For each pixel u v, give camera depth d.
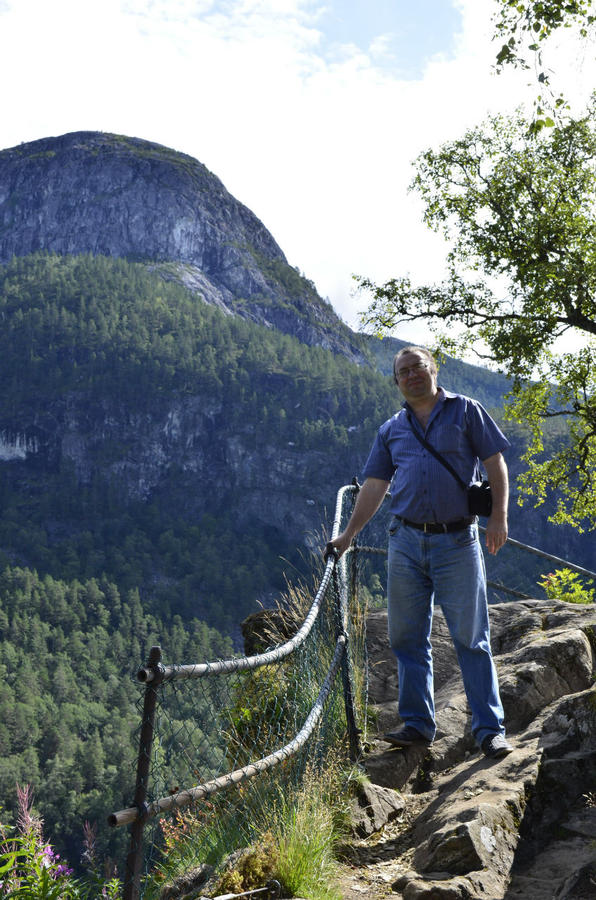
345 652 3.98
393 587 3.82
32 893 2.25
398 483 3.76
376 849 3.10
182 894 2.66
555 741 3.29
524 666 4.16
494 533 3.63
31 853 2.38
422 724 3.82
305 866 2.69
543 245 19.00
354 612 5.21
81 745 103.94
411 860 2.96
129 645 161.00
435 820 2.99
